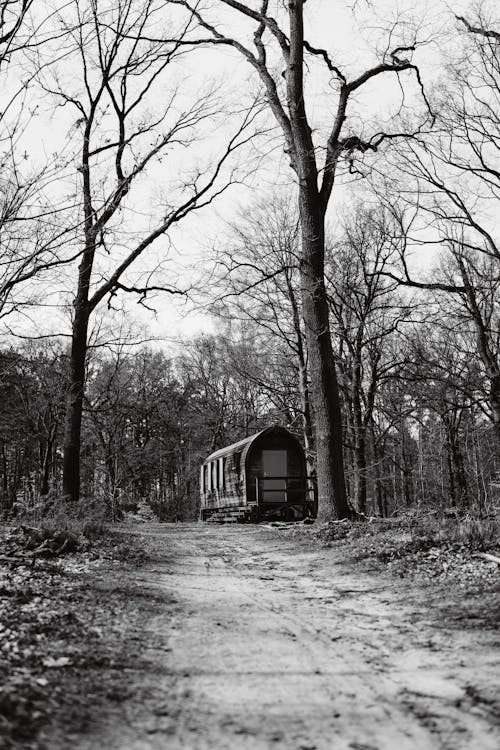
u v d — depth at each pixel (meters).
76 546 13.89
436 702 5.08
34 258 11.79
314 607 8.95
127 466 56.94
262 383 41.88
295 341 37.41
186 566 13.28
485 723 4.63
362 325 34.47
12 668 5.61
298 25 21.30
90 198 12.55
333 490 20.61
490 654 6.33
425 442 55.12
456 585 9.69
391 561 12.34
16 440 55.50
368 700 5.14
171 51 19.67
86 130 22.00
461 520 15.61
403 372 36.72
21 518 19.86
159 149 20.11
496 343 35.78
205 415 65.31
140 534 20.80
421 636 7.14
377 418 49.59
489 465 52.09
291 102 21.28
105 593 9.43
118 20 17.52
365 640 7.04
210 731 4.51
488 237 29.39
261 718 4.76
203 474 39.28
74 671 5.72
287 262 33.59
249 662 6.21
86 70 21.86
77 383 25.19
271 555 15.20
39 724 4.46
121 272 24.56
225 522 33.91
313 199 21.38
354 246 35.72
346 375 37.81
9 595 8.63
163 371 67.31
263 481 30.09
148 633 7.29
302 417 41.59
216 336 48.97
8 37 9.98
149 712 4.87
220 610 8.72
